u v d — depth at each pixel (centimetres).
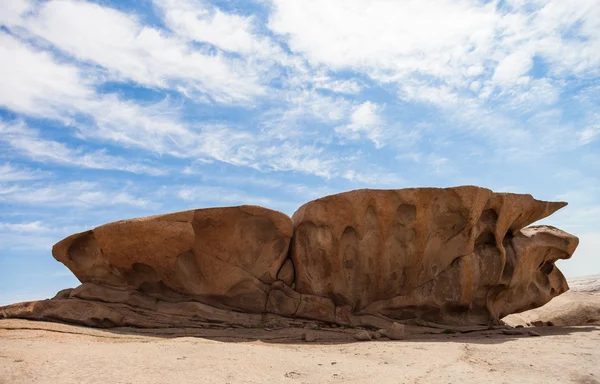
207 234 1055
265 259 1109
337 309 1103
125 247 996
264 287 1104
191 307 1037
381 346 815
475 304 1205
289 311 1091
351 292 1116
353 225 1082
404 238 1108
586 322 1477
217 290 1069
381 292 1137
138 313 1005
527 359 659
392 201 1072
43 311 955
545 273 1377
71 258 1059
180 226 991
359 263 1107
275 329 1027
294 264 1136
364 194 1061
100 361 590
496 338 936
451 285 1143
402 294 1145
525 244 1258
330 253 1095
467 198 1088
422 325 1145
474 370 604
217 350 701
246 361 632
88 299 1012
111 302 1015
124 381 507
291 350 767
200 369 575
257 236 1102
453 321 1166
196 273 1069
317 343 899
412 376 567
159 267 1029
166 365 589
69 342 752
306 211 1096
